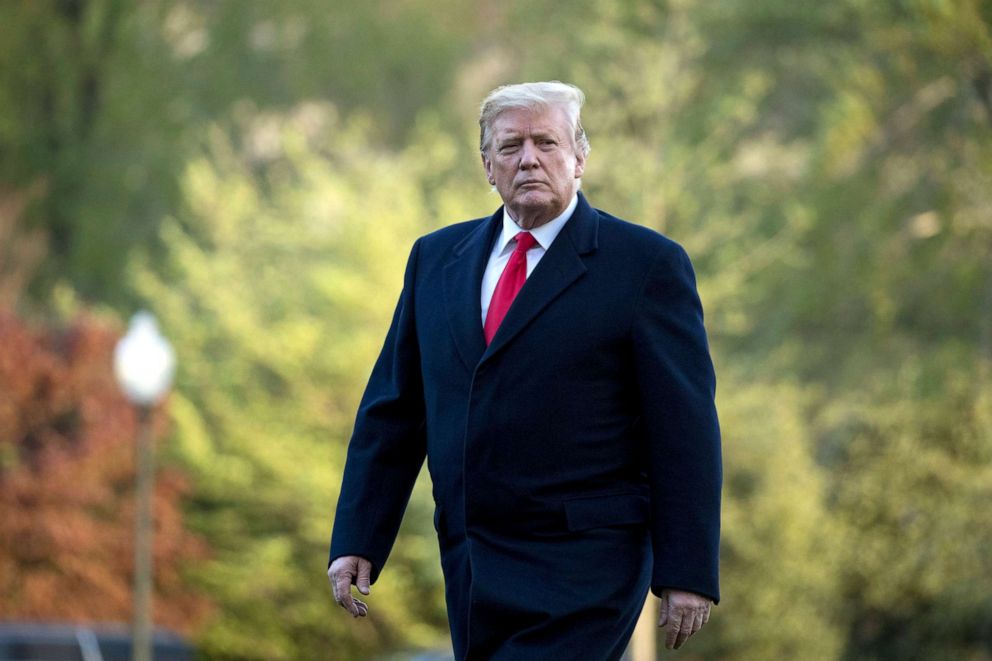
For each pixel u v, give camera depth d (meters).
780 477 46.69
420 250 8.42
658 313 7.66
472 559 7.59
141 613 25.77
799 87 60.88
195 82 74.88
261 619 50.34
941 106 44.81
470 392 7.69
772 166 54.88
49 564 42.22
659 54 45.53
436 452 7.88
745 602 46.22
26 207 67.06
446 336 7.92
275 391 53.12
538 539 7.59
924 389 46.94
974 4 38.31
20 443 42.62
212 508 51.09
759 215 52.62
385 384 8.40
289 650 50.81
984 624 45.81
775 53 52.78
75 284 69.56
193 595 47.09
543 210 7.76
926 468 46.69
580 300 7.64
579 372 7.59
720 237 46.69
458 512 7.79
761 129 60.41
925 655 46.62
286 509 51.31
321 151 72.94
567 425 7.59
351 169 58.88
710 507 7.48
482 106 7.95
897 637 47.84
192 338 52.78
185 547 46.38
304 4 76.75
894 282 46.59
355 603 8.12
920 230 45.62
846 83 48.59
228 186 55.81
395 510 8.24
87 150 70.12
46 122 70.88
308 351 51.50
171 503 45.69
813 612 46.03
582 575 7.47
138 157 71.19
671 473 7.50
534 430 7.58
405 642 50.03
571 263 7.70
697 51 48.00
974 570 45.00
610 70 45.25
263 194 66.69
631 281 7.67
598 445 7.62
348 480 8.27
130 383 26.77
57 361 42.88
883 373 48.22
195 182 55.88
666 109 45.84
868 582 47.84
